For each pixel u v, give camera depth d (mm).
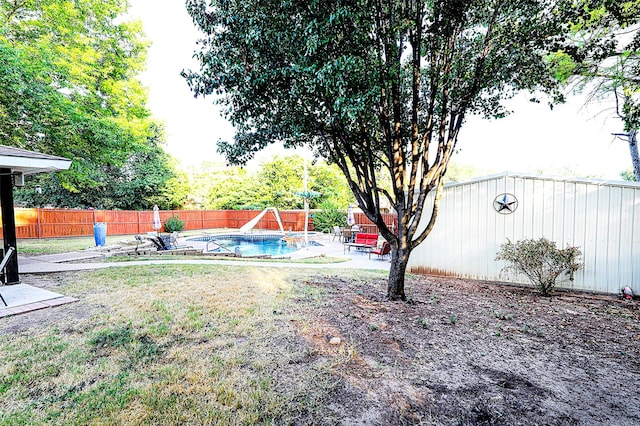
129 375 2867
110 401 2490
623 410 2480
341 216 21375
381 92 4289
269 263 9516
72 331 3850
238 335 3783
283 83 4461
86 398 2523
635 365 3232
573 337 3979
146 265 8406
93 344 3492
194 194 30438
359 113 4355
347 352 3371
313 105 4676
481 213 7730
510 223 7457
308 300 5285
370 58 4328
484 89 5602
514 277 7348
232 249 15891
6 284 6043
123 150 13977
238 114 5117
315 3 3643
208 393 2607
